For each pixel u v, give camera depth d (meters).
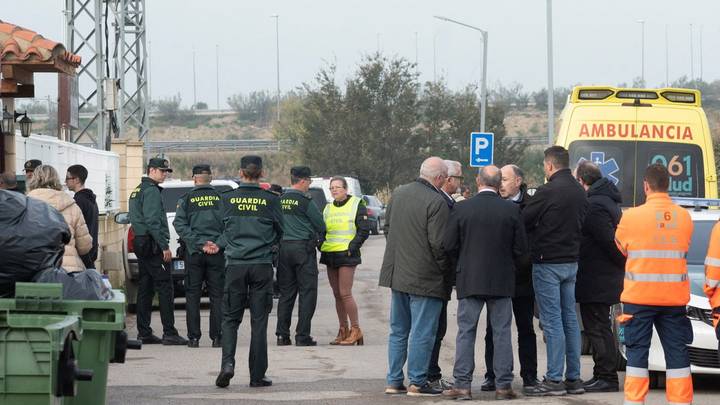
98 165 29.52
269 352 17.95
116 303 9.74
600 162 21.31
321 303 27.25
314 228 18.95
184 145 116.62
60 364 8.67
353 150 77.81
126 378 14.92
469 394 13.25
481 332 20.83
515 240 13.17
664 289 11.85
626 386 12.05
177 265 24.73
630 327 11.98
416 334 13.52
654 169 12.08
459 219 13.20
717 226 11.52
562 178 13.62
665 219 11.92
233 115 166.50
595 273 13.86
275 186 21.27
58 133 28.53
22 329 8.49
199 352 17.89
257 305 14.15
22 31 18.97
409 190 13.53
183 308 26.28
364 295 29.30
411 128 80.25
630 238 11.98
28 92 19.80
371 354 17.69
